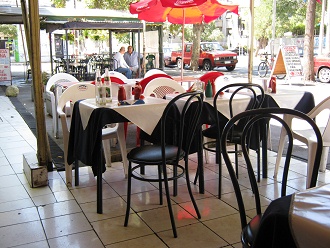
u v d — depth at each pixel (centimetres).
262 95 323
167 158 256
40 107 335
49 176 361
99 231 254
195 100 303
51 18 963
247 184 336
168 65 1891
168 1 436
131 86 425
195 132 295
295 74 1061
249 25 430
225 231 252
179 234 248
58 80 581
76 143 304
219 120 324
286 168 200
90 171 377
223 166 388
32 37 329
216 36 2905
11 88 973
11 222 268
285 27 2294
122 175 364
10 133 561
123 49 1061
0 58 1123
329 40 1473
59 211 285
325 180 340
